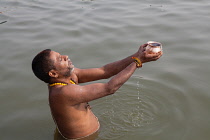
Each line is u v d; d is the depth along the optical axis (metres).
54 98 2.58
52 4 7.52
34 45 5.09
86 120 2.83
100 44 5.02
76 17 6.31
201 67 4.20
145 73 4.22
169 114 3.38
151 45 2.57
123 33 5.38
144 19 5.95
